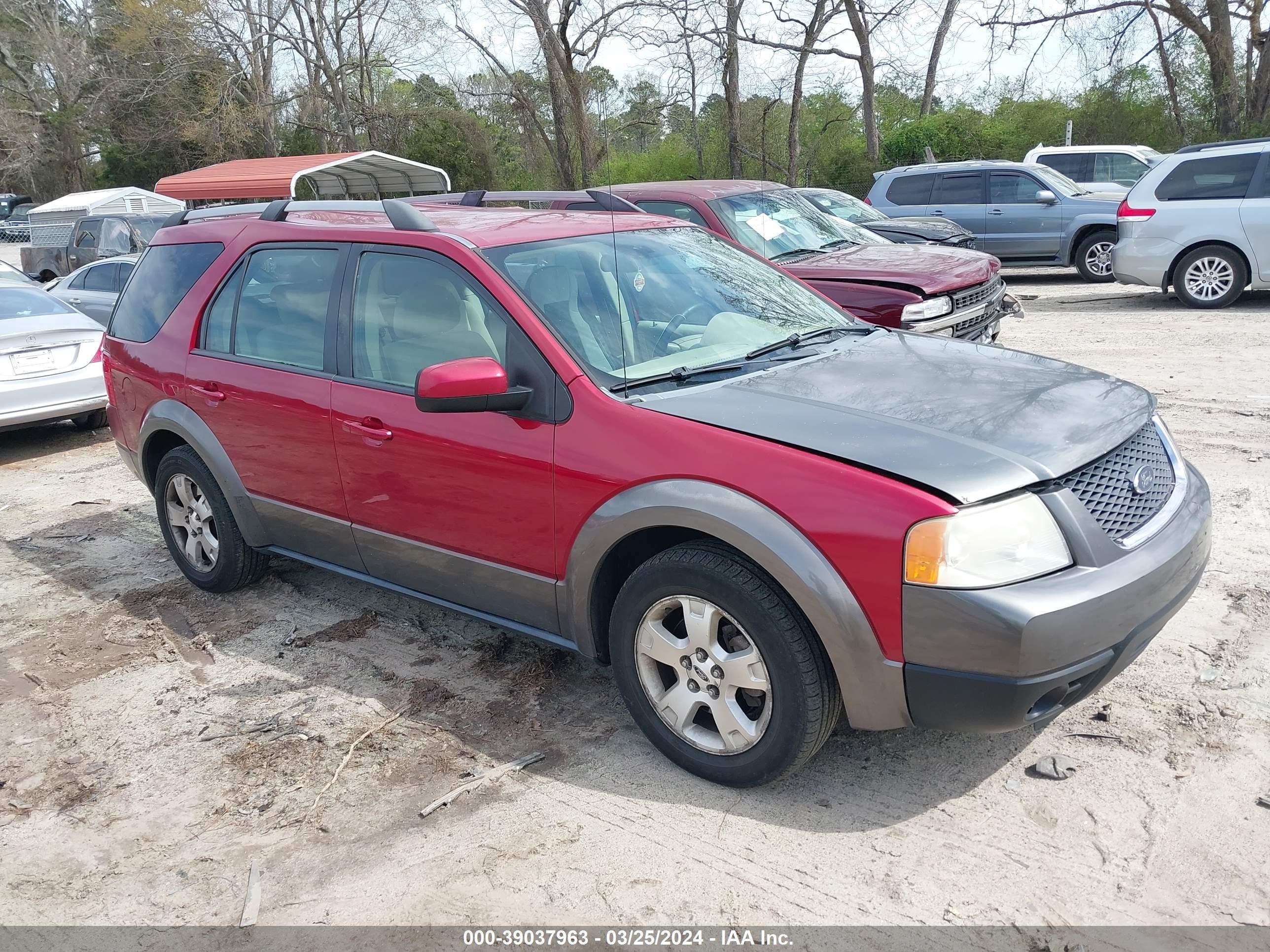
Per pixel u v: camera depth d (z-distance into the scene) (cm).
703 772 319
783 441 293
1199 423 661
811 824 299
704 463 297
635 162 2948
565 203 817
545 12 2111
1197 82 2566
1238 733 324
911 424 296
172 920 278
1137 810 293
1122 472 298
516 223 405
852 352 372
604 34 2161
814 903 267
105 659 443
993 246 1495
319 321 414
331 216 442
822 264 757
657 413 315
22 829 325
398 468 378
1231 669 362
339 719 378
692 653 312
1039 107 2672
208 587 504
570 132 2219
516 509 344
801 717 289
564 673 400
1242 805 291
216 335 462
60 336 852
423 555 384
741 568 293
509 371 344
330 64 3741
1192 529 306
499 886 282
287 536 447
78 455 850
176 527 511
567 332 344
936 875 274
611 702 376
